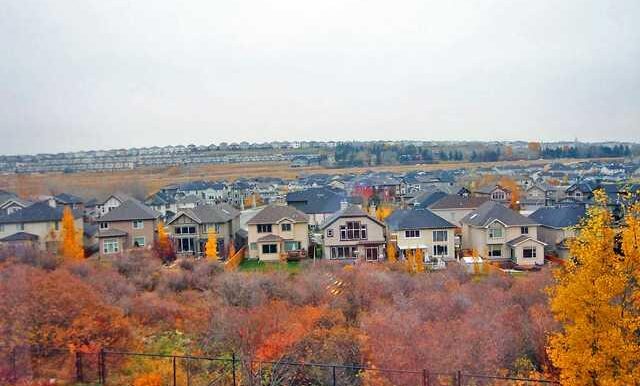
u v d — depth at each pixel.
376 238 47.66
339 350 20.55
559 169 144.38
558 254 45.91
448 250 47.22
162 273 36.25
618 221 19.91
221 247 51.38
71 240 43.97
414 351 19.53
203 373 19.73
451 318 24.58
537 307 24.22
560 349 15.98
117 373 19.06
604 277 15.12
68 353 19.27
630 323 14.98
